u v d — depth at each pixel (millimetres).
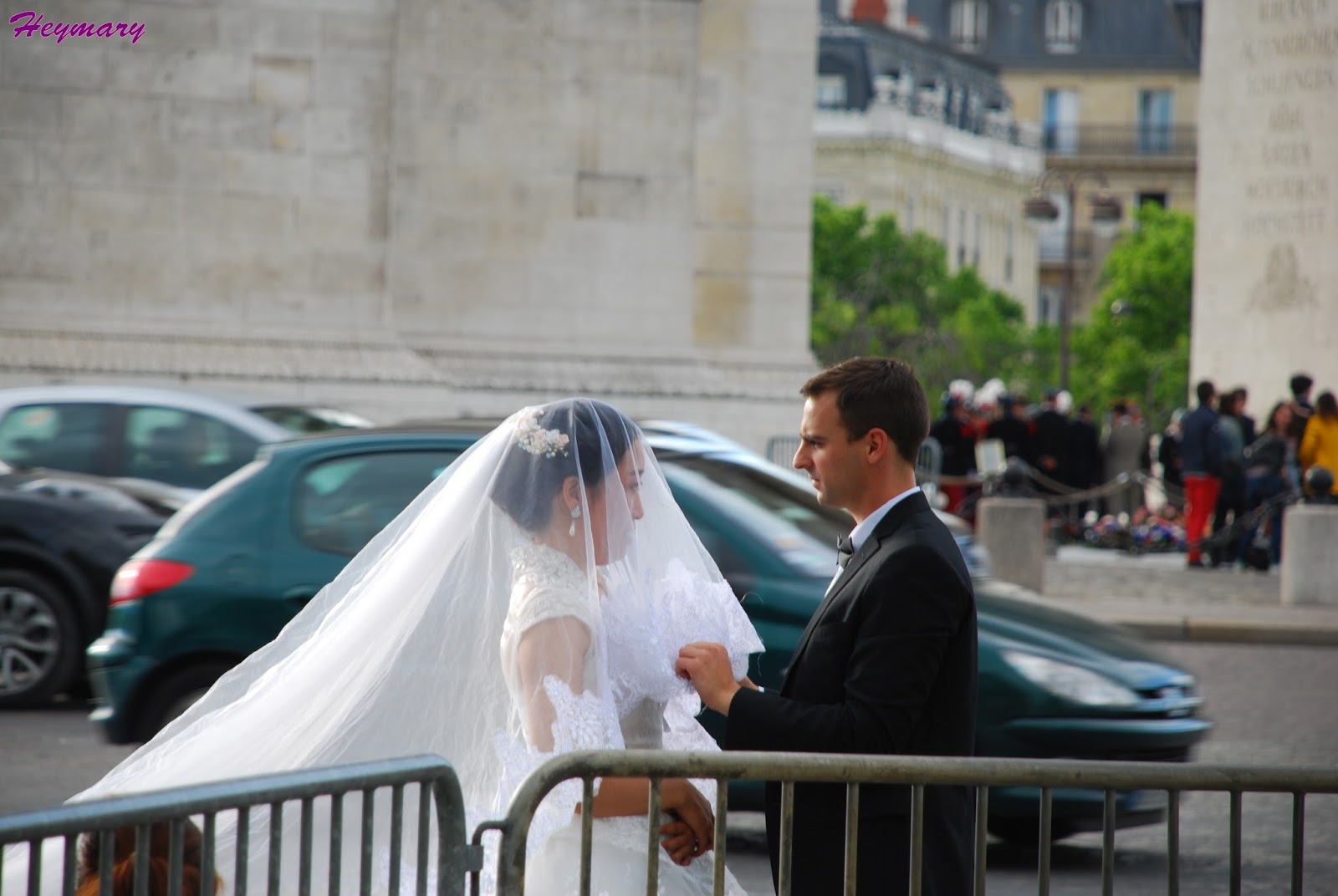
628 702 4730
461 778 4742
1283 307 33750
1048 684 9133
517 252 26547
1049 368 101312
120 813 3799
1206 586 23297
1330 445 26422
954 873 4598
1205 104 35250
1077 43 130375
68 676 13570
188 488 15742
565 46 26656
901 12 131500
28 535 13555
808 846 4637
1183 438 26500
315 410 16781
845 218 101062
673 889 4746
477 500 4805
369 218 24734
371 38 24703
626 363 26688
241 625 10266
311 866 4227
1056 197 130000
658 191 26953
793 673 4809
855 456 4816
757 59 29500
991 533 21297
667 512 5070
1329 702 14898
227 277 24312
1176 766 4582
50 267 23875
